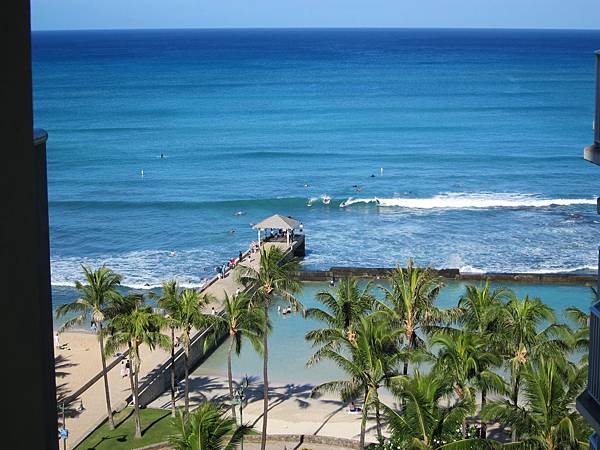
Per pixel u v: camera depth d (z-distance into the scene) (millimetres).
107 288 40938
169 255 72375
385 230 78938
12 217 5828
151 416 41500
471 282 64250
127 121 151875
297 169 107500
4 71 5656
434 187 95750
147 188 97938
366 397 33531
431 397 27156
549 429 25766
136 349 38844
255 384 45938
